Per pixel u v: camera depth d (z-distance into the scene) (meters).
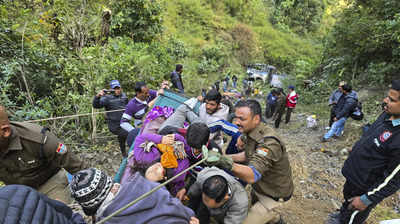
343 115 5.24
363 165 2.09
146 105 4.00
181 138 2.23
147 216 1.17
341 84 5.83
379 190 1.85
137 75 6.20
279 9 28.11
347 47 9.41
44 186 2.10
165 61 9.30
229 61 19.23
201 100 3.45
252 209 2.17
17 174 1.89
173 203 1.29
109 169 3.95
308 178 3.94
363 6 9.24
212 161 1.50
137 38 9.63
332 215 2.73
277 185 2.00
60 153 1.97
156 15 10.16
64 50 5.28
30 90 4.62
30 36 4.89
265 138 1.81
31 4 5.35
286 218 2.89
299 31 27.92
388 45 8.02
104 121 5.00
